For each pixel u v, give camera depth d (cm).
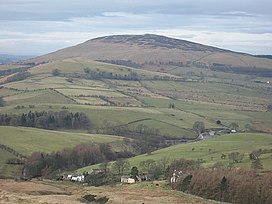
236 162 14738
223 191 11212
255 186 11012
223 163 14550
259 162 13688
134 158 17562
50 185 12575
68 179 14912
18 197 8538
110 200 10019
